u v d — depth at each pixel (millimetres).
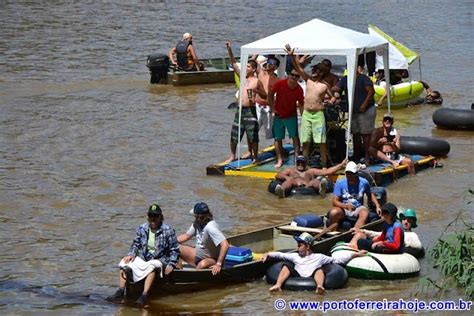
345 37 27719
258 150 30547
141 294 17922
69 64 51031
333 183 26188
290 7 89375
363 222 21000
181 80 45375
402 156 28516
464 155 31016
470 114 35500
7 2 86500
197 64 46906
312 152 28250
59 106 38938
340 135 27859
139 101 40875
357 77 27906
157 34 65562
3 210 23922
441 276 19250
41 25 69000
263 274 19141
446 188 26547
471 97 43250
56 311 17422
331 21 77375
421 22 77750
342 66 43438
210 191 26125
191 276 18219
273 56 29281
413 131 35625
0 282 18938
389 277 18984
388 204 19891
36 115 36812
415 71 50906
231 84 46594
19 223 22875
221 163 28734
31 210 23969
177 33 66500
